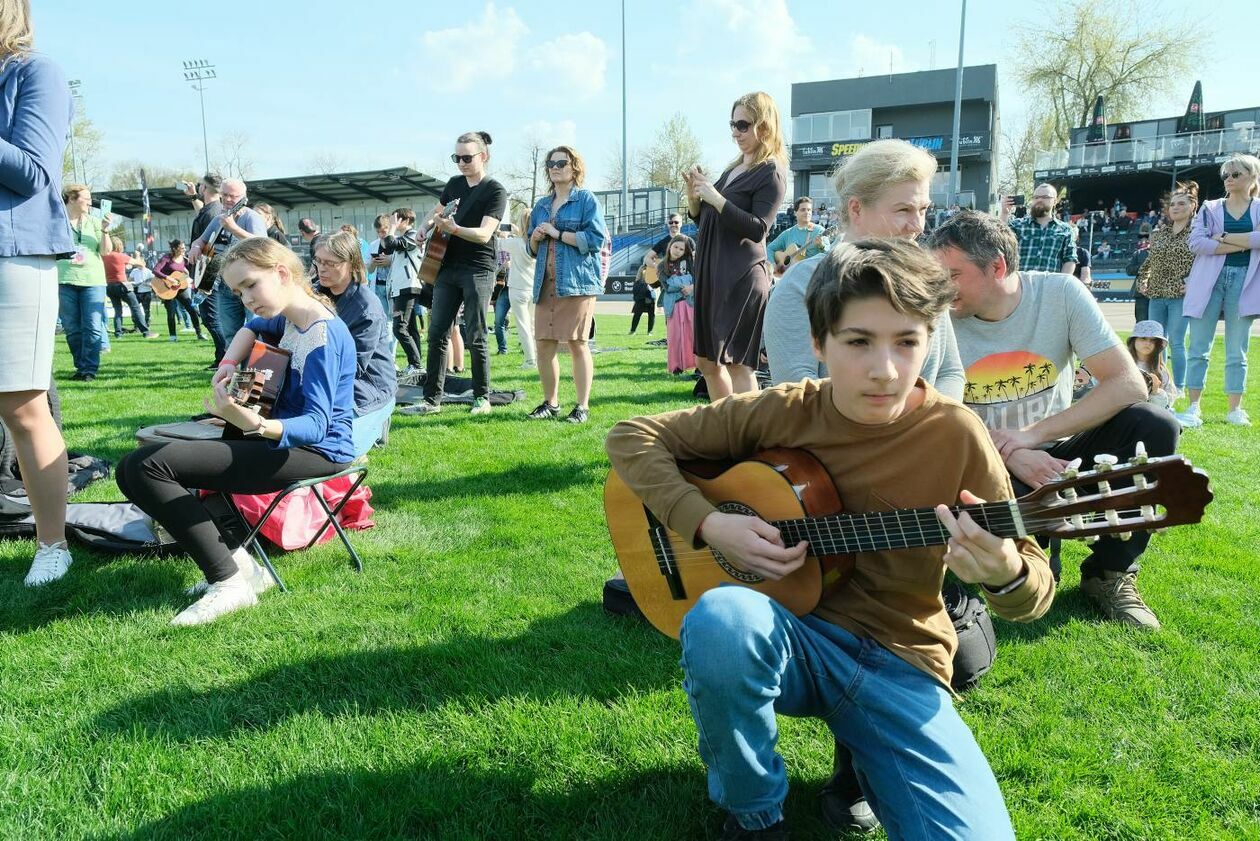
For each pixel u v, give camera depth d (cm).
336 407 341
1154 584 340
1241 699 256
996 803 163
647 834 198
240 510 361
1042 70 4506
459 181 682
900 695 175
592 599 329
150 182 6169
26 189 304
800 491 192
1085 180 3816
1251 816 207
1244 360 660
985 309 297
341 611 319
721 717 169
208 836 198
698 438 214
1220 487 480
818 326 178
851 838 201
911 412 184
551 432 629
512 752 230
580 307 648
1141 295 773
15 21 304
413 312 1081
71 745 232
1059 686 266
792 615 179
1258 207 630
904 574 190
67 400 766
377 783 216
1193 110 3850
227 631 301
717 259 460
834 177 281
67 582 338
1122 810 208
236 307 817
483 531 412
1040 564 169
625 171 3397
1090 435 310
